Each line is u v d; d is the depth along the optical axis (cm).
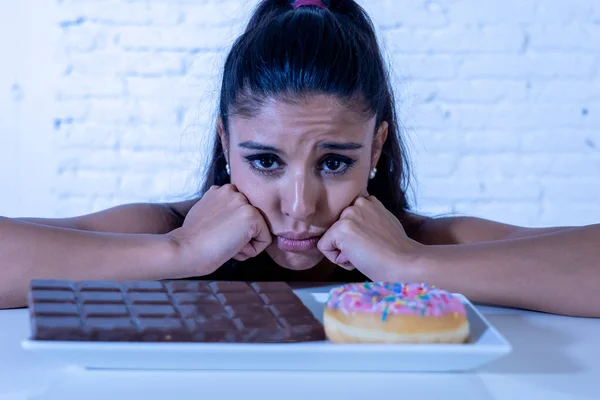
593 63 269
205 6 262
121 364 72
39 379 70
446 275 101
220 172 134
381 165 134
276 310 80
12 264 101
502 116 270
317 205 105
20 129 266
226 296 83
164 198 265
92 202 266
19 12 262
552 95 270
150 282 87
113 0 262
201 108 262
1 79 264
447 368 73
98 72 264
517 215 271
